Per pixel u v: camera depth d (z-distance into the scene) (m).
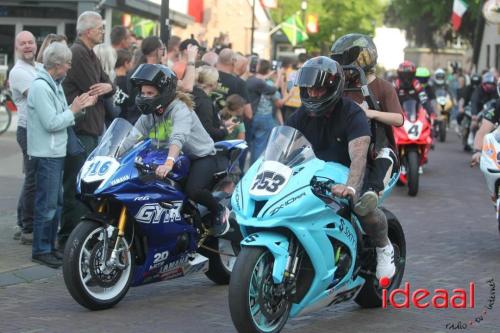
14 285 15.22
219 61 23.52
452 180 32.25
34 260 16.67
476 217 23.81
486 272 16.88
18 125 18.23
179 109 13.93
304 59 35.12
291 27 68.38
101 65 18.31
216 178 14.87
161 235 13.86
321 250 11.68
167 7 23.59
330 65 11.98
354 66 13.55
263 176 11.61
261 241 11.23
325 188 11.70
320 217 11.65
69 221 17.80
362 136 12.09
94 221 13.51
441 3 91.94
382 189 12.69
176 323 13.03
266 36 69.88
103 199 13.42
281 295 11.52
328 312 13.82
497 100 18.66
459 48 130.88
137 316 13.38
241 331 11.24
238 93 23.50
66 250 13.18
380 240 12.84
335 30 92.12
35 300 14.25
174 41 23.55
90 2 39.19
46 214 16.48
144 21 45.16
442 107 50.69
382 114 13.21
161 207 13.74
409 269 16.98
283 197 11.34
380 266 12.95
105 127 19.45
